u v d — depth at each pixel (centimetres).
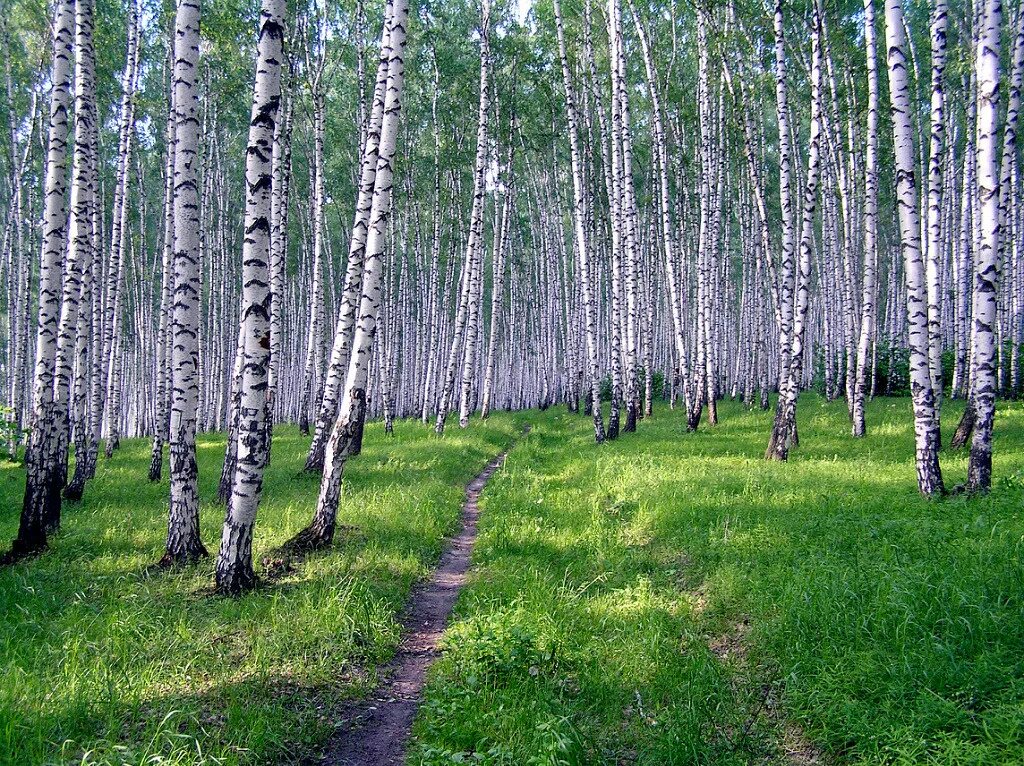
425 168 3228
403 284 3397
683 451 1577
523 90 3098
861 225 2661
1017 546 627
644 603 679
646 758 432
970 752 370
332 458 888
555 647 579
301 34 1969
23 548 866
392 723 513
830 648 511
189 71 782
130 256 3303
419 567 856
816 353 3562
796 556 716
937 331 1452
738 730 453
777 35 1517
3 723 438
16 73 2342
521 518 1049
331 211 4006
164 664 554
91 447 1490
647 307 2745
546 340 3850
